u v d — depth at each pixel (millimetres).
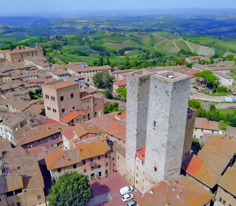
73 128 85688
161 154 59969
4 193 59562
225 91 175750
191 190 59031
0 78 167125
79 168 74625
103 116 98812
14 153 79812
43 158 81750
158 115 57656
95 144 77438
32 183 64500
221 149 80062
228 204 61906
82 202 58688
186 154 73000
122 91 169250
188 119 68250
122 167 79938
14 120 98125
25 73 184875
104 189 74875
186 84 55219
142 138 71000
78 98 106250
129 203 67562
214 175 65750
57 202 56844
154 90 56688
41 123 98625
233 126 120875
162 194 57875
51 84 107062
